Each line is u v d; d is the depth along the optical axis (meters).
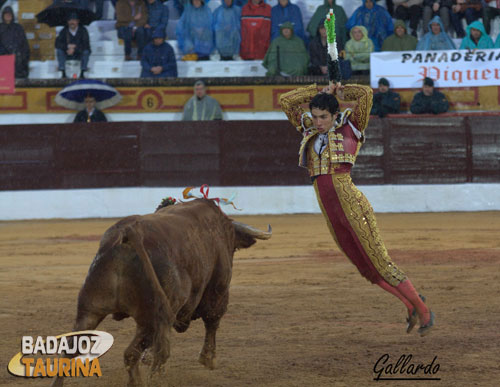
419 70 23.31
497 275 10.88
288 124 23.38
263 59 24.03
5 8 23.34
